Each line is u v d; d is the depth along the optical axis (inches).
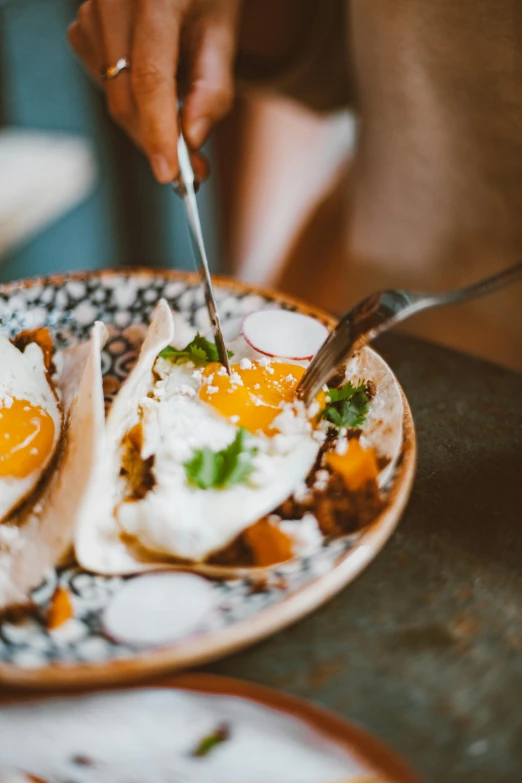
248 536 13.4
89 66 18.4
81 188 37.9
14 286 16.7
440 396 16.0
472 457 14.7
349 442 14.1
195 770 11.3
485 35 18.7
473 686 11.8
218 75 17.4
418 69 20.1
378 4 20.1
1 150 36.1
